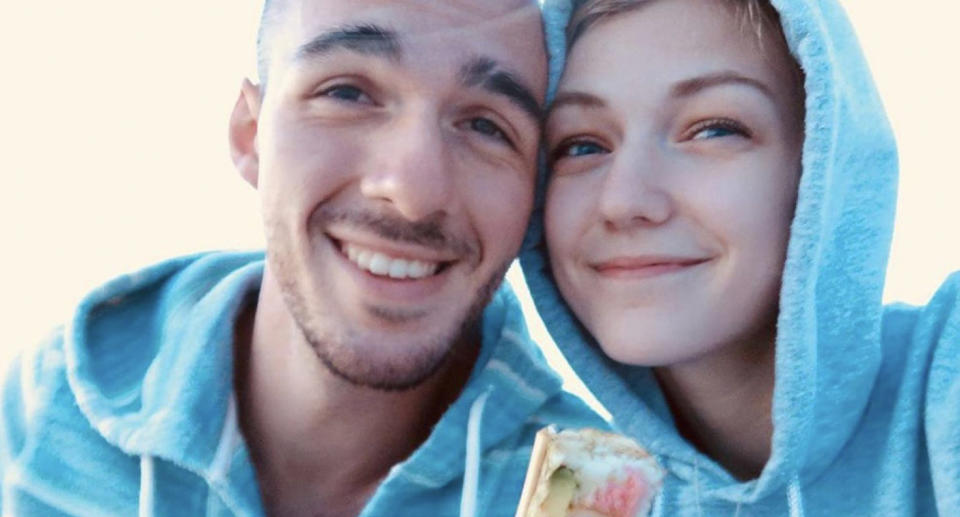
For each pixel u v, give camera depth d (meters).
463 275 0.53
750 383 0.48
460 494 0.56
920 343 0.46
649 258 0.45
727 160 0.44
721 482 0.47
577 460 0.42
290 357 0.56
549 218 0.48
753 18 0.44
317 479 0.58
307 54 0.52
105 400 0.58
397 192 0.50
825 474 0.46
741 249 0.44
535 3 0.52
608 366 0.51
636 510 0.42
